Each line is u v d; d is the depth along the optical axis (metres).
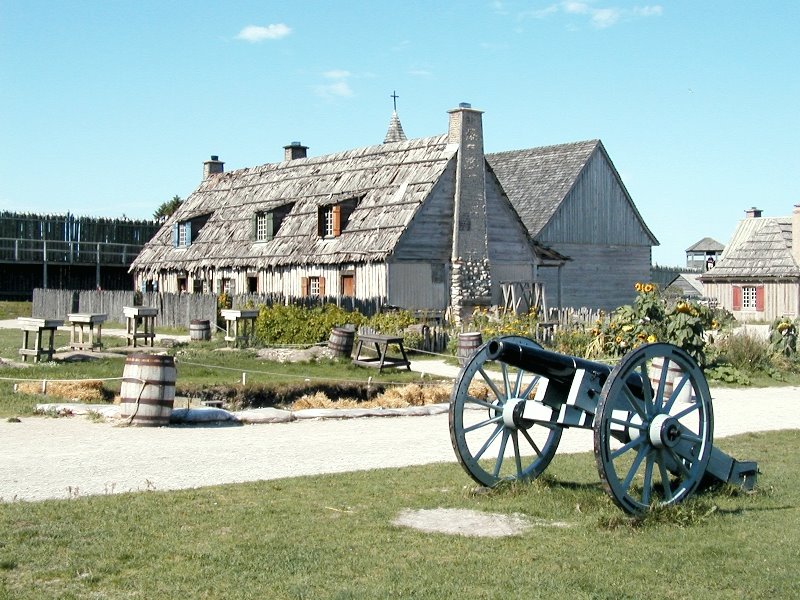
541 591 7.77
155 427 15.53
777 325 27.70
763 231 63.12
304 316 31.31
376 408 17.95
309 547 8.82
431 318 37.38
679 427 10.30
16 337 32.50
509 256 43.91
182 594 7.61
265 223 45.69
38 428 14.98
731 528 9.73
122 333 36.31
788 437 15.88
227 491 10.94
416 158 42.38
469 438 15.34
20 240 54.69
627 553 8.83
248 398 20.34
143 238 60.62
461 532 9.45
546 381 11.20
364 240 40.22
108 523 9.45
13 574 8.04
